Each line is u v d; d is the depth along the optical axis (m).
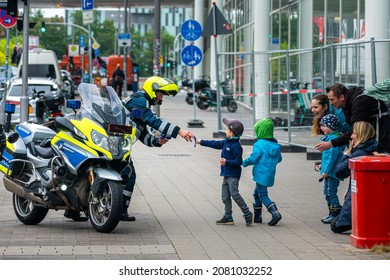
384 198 11.52
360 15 27.11
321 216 14.52
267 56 27.59
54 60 52.56
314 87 23.41
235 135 13.48
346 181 18.91
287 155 24.72
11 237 12.58
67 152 12.80
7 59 34.47
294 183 18.67
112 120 12.74
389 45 18.98
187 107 55.41
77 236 12.65
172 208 15.34
